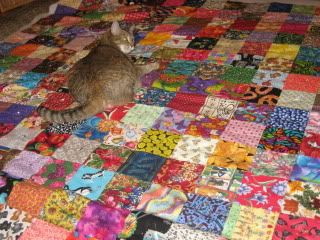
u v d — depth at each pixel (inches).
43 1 78.6
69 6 73.0
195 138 41.5
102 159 39.9
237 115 44.3
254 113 44.4
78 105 47.7
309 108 44.6
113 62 46.7
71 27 67.0
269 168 37.4
